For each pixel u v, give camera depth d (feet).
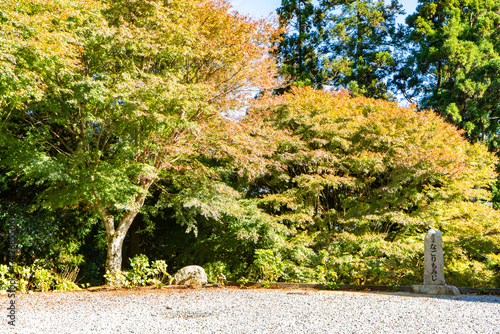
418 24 65.46
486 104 57.93
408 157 38.50
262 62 36.01
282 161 42.37
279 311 19.17
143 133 33.60
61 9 25.72
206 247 43.62
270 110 44.19
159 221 49.90
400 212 38.34
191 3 32.17
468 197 41.78
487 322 16.83
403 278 33.78
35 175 29.19
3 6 22.25
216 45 32.76
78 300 23.13
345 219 39.75
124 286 31.37
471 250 38.11
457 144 44.29
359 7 78.07
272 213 46.44
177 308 20.33
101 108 32.14
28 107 30.58
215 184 37.93
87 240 50.11
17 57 23.00
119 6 32.68
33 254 40.24
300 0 75.41
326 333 14.90
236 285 32.76
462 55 57.77
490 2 64.18
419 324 16.40
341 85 73.82
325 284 30.42
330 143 44.06
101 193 31.22
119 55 33.42
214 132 35.32
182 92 30.68
